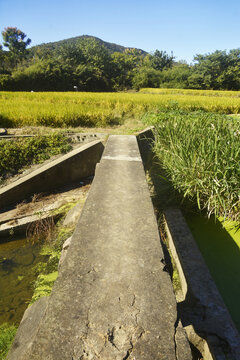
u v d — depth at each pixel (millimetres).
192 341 2123
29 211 5273
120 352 1200
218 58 53438
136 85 53844
